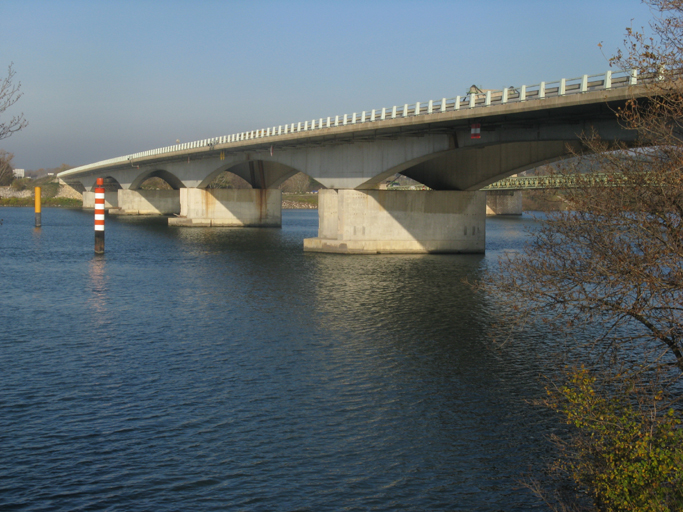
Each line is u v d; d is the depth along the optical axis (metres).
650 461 10.79
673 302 13.91
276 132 70.50
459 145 48.94
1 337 26.78
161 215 136.50
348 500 14.13
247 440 16.91
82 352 24.62
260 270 48.12
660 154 14.18
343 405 19.53
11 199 195.88
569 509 13.53
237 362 23.59
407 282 42.28
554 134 41.84
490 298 36.56
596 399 13.30
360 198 59.59
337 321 30.48
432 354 25.05
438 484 14.89
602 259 14.39
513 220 134.75
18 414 18.28
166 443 16.62
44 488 14.25
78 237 77.69
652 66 14.18
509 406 19.62
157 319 30.53
